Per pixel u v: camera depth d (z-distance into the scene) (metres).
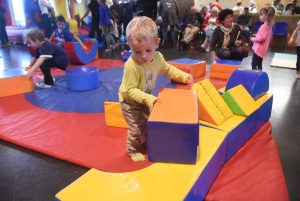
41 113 2.63
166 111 1.39
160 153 1.36
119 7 8.20
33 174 1.68
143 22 1.34
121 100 1.62
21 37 8.55
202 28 8.24
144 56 1.38
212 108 1.83
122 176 1.26
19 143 2.02
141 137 1.67
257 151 1.90
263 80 2.26
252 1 10.35
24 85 3.29
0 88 3.10
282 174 1.62
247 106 1.97
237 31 4.32
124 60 5.32
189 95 1.65
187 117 1.32
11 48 7.71
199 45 7.98
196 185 1.24
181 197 1.12
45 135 2.14
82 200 1.11
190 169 1.31
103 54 6.62
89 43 5.57
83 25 9.51
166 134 1.30
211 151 1.46
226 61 4.15
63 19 5.05
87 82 3.36
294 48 8.74
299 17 8.66
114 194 1.14
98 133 2.16
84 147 1.93
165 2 7.75
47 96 3.18
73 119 2.47
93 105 2.85
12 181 1.62
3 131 2.22
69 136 2.12
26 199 1.46
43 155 1.90
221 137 1.61
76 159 1.77
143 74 1.53
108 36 7.03
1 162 1.82
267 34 4.02
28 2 7.48
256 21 9.38
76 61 5.05
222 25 4.28
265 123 2.43
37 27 7.68
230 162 1.77
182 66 3.98
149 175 1.27
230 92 1.95
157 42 1.41
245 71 2.26
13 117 2.53
